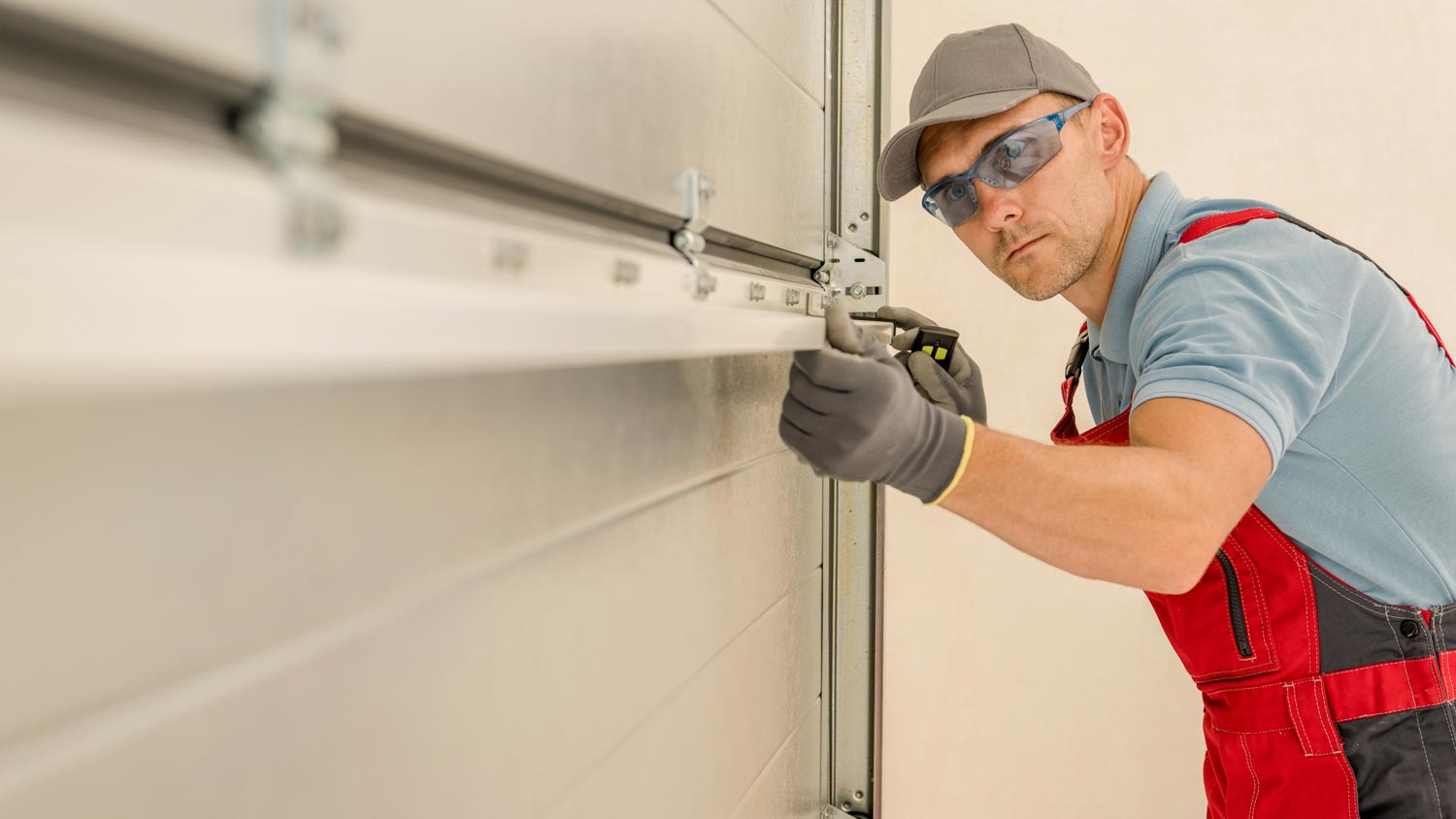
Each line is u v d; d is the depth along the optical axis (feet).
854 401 2.41
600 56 2.23
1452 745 3.55
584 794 2.60
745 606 4.07
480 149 1.73
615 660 2.76
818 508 5.56
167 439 1.26
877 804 6.11
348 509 1.61
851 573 6.02
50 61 1.00
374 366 1.11
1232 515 2.53
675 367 3.09
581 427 2.46
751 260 3.69
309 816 1.56
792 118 4.12
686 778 3.41
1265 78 6.33
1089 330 4.75
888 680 7.01
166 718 1.27
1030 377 6.65
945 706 6.93
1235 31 6.34
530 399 2.20
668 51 2.67
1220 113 6.40
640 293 2.08
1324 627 3.69
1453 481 3.45
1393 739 3.59
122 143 0.96
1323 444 3.48
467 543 1.97
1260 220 3.38
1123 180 4.17
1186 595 4.08
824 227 4.79
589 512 2.53
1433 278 6.31
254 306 0.91
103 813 1.18
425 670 1.86
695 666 3.45
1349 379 3.27
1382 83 6.23
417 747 1.85
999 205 3.93
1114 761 6.72
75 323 0.74
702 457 3.38
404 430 1.75
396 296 1.13
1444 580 3.61
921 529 6.89
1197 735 6.59
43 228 0.73
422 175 1.65
